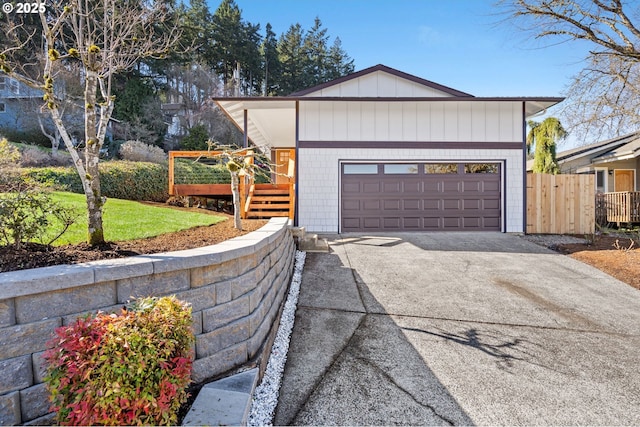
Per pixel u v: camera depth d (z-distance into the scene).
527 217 9.16
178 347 1.93
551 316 4.32
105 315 1.94
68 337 1.71
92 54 3.31
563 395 2.79
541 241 8.23
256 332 3.02
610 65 9.05
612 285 5.44
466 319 4.20
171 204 9.85
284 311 4.30
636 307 4.64
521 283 5.45
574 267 6.29
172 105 26.05
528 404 2.67
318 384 2.89
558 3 8.75
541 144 13.09
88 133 3.25
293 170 9.37
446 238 8.38
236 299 2.81
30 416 1.85
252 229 5.27
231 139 25.67
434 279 5.54
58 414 1.66
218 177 9.93
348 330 3.87
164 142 22.77
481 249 7.39
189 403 2.29
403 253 6.99
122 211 6.15
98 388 1.63
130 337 1.73
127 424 1.64
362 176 9.28
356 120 9.27
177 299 2.18
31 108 16.27
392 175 9.27
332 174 9.20
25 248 2.90
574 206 9.19
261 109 9.96
